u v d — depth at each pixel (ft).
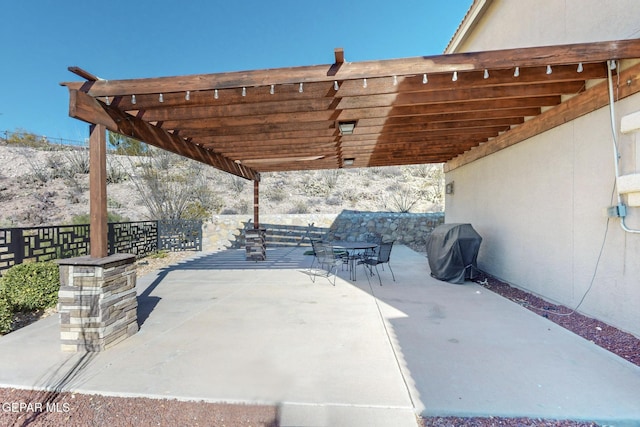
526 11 17.39
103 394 8.32
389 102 13.33
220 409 7.64
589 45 10.47
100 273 10.89
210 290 19.74
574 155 13.99
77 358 10.38
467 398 7.86
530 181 17.31
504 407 7.48
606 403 7.57
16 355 10.66
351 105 13.51
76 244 25.16
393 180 65.26
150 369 9.57
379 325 13.15
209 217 42.93
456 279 20.84
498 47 20.57
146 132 15.52
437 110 15.06
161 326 13.33
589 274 13.25
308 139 20.43
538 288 16.70
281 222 42.16
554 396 7.88
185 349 10.97
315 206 54.54
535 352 10.35
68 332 10.95
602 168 12.48
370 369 9.39
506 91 13.07
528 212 17.52
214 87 11.55
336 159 28.96
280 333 12.37
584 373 8.97
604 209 12.22
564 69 11.60
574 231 14.06
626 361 9.62
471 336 11.79
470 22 23.54
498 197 20.85
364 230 42.22
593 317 13.10
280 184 63.98
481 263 23.38
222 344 11.36
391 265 27.96
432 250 22.74
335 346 11.07
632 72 11.06
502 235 20.36
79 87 11.64
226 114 14.02
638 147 10.94
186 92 12.01
